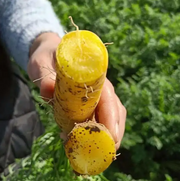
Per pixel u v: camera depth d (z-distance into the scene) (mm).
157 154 650
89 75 227
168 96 659
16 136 491
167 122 625
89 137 261
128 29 796
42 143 381
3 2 435
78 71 226
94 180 372
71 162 272
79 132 261
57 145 371
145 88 668
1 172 472
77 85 231
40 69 333
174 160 644
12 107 487
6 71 479
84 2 917
